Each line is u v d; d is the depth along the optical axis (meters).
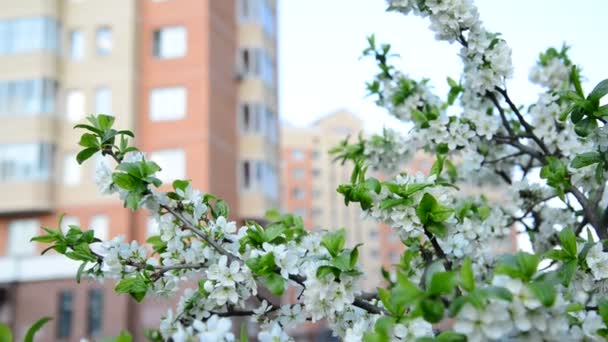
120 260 2.48
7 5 19.36
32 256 18.20
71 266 17.98
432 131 3.49
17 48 19.09
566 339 1.60
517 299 1.51
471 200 3.73
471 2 3.06
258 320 2.35
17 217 18.44
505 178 3.97
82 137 2.43
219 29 20.14
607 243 2.43
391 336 1.73
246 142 20.53
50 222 18.31
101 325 17.38
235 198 19.86
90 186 18.36
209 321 1.68
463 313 1.47
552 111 3.34
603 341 1.75
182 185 2.43
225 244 2.42
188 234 2.42
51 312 17.81
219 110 19.50
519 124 3.84
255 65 21.19
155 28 19.59
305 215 55.34
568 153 3.29
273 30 22.80
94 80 19.03
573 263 2.15
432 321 1.52
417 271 2.73
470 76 3.20
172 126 18.86
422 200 2.12
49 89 18.83
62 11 19.61
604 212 2.83
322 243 2.13
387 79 3.96
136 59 19.30
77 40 19.52
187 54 19.27
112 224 17.97
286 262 2.14
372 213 2.33
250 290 2.34
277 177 21.67
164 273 2.47
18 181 18.27
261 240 2.35
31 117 18.58
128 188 2.31
